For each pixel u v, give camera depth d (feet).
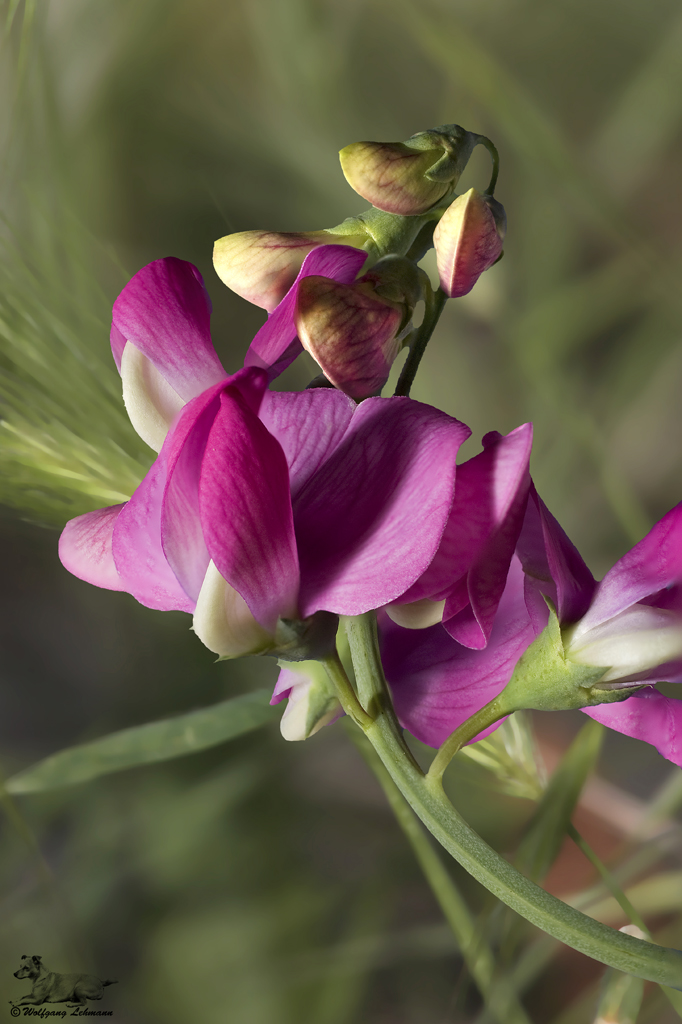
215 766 1.59
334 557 0.76
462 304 1.57
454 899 0.92
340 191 1.77
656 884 0.97
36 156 1.00
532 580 0.78
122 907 1.42
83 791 1.53
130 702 1.71
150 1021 1.29
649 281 1.40
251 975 1.31
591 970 1.16
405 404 0.77
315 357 0.78
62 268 1.02
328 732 1.50
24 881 1.40
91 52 1.63
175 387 0.78
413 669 0.81
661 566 0.77
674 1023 0.94
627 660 0.77
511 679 0.78
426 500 0.75
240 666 1.64
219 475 0.75
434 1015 1.31
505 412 1.75
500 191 1.88
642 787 1.53
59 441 0.97
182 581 0.76
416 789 0.78
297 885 1.44
